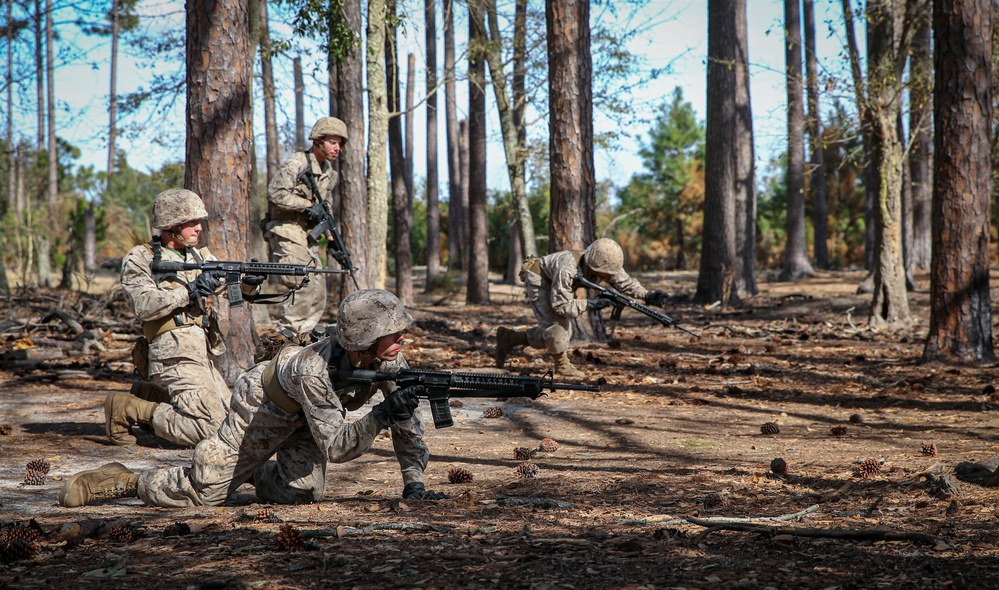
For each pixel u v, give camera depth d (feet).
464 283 103.24
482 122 89.97
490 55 66.49
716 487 17.24
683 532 13.20
